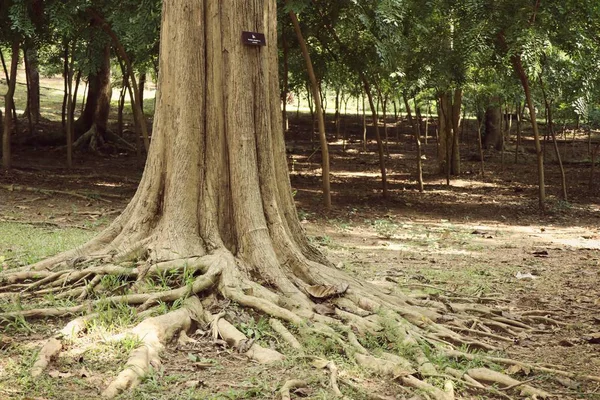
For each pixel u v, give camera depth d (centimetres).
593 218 1662
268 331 547
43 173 1877
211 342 530
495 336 634
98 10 1720
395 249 1126
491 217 1612
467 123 3650
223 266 601
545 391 503
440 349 549
